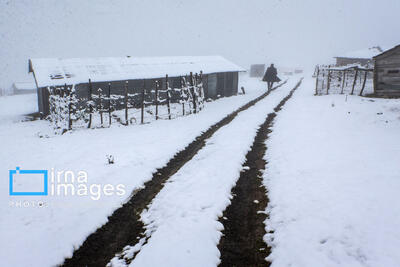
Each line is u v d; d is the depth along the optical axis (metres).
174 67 25.48
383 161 8.77
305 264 5.02
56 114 17.12
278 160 10.16
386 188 7.05
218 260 5.43
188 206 7.36
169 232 6.25
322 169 8.77
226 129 14.98
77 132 15.37
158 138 13.70
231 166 9.80
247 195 8.03
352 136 11.94
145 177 9.33
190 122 17.09
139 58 26.05
